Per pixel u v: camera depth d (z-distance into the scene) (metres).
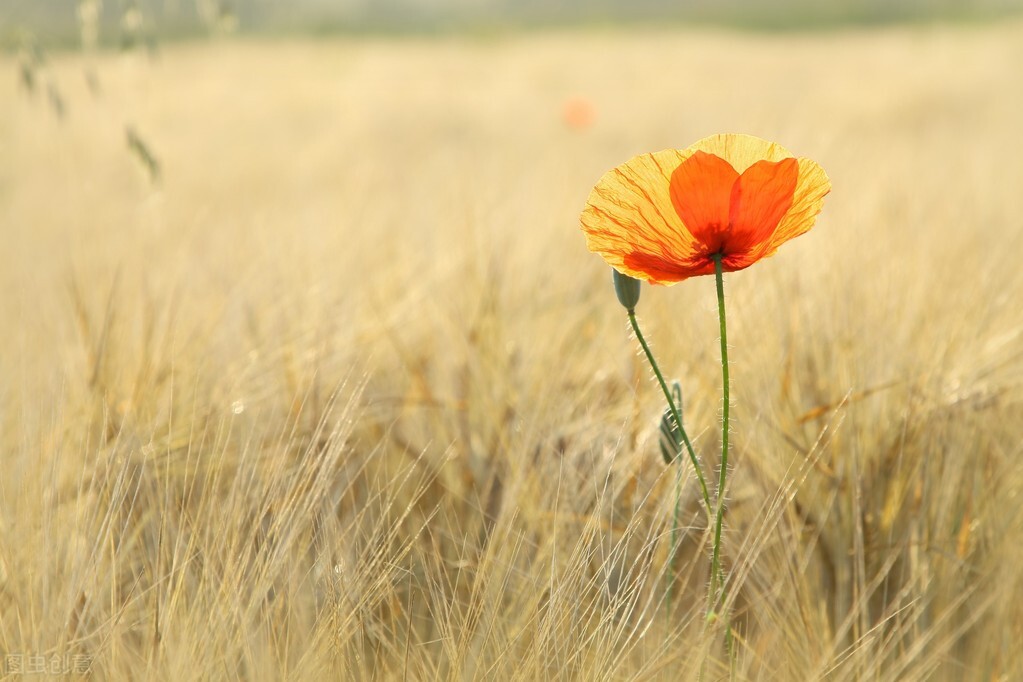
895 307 1.23
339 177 3.30
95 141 3.09
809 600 1.08
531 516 1.11
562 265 1.56
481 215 1.72
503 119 5.92
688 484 1.12
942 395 1.16
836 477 1.12
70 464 1.12
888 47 10.38
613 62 10.34
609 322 1.34
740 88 6.93
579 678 1.00
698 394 1.17
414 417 1.22
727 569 1.11
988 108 4.77
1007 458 1.15
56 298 1.42
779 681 1.05
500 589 1.04
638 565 1.10
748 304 1.23
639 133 4.89
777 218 0.97
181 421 1.17
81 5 1.50
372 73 8.94
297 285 1.40
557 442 1.17
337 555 1.06
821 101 5.12
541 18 21.52
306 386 1.19
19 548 1.05
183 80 6.46
